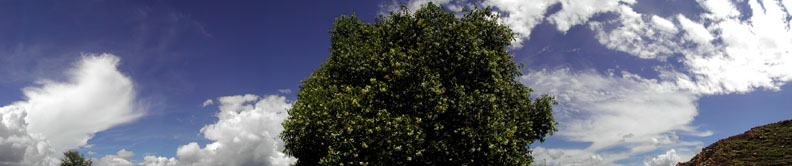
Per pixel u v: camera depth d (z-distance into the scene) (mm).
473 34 18109
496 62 18312
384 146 14891
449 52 17297
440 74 17109
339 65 18938
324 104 16219
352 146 14562
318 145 16328
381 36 19703
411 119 15688
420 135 15711
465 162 15922
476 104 16531
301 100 18859
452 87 16797
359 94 16234
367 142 14727
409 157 14977
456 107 16281
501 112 17359
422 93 15781
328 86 19016
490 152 15922
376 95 16109
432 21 18688
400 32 18891
